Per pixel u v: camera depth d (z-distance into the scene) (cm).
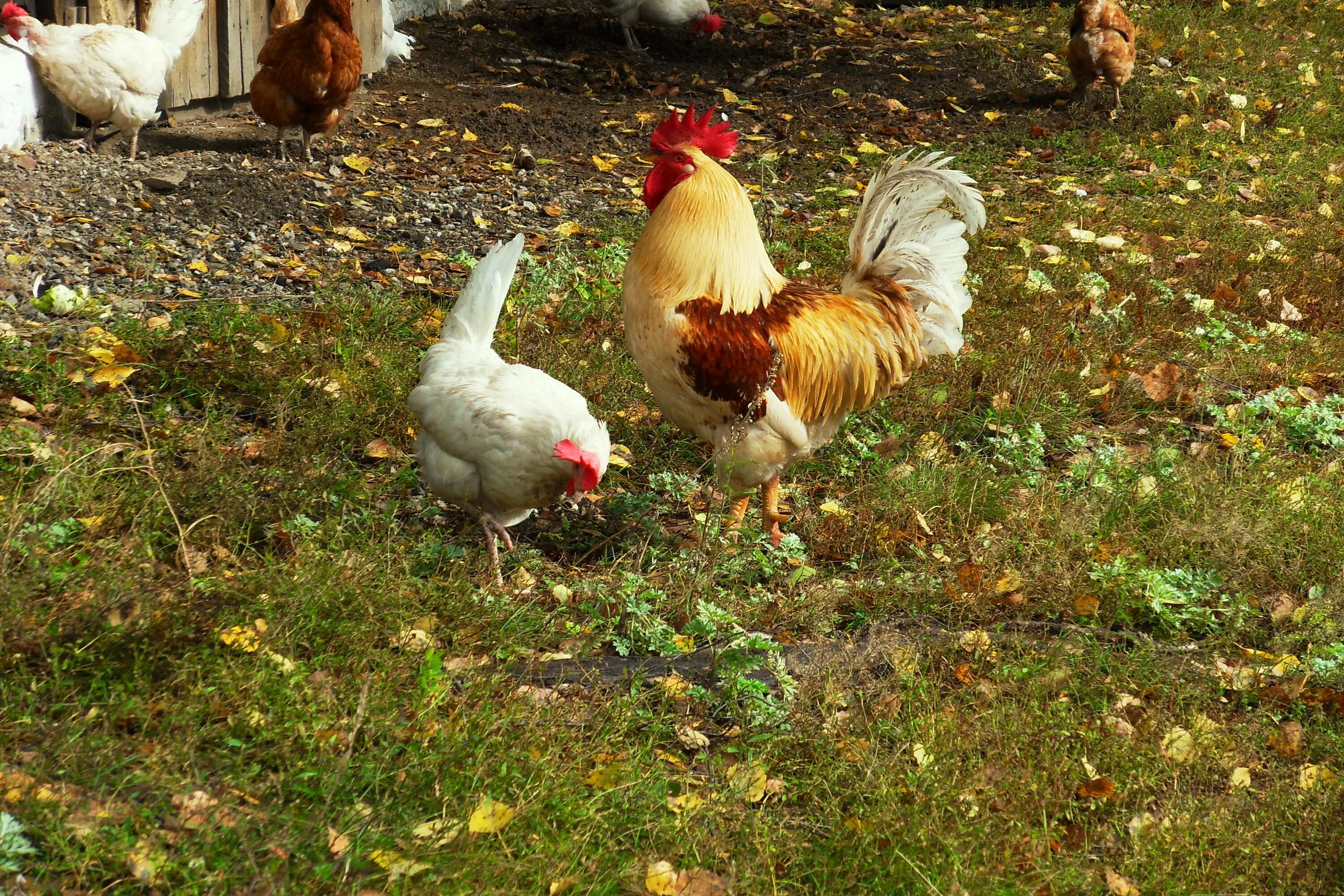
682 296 468
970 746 371
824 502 538
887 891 321
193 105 955
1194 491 532
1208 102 1159
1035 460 567
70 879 283
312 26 820
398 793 330
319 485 482
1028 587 476
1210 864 334
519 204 846
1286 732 396
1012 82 1225
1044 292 720
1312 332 727
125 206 745
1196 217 877
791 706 395
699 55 1295
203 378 553
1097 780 361
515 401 438
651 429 582
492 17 1356
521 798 327
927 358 539
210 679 352
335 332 605
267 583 397
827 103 1149
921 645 435
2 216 691
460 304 498
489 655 405
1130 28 1115
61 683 343
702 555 469
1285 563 502
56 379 524
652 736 377
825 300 502
